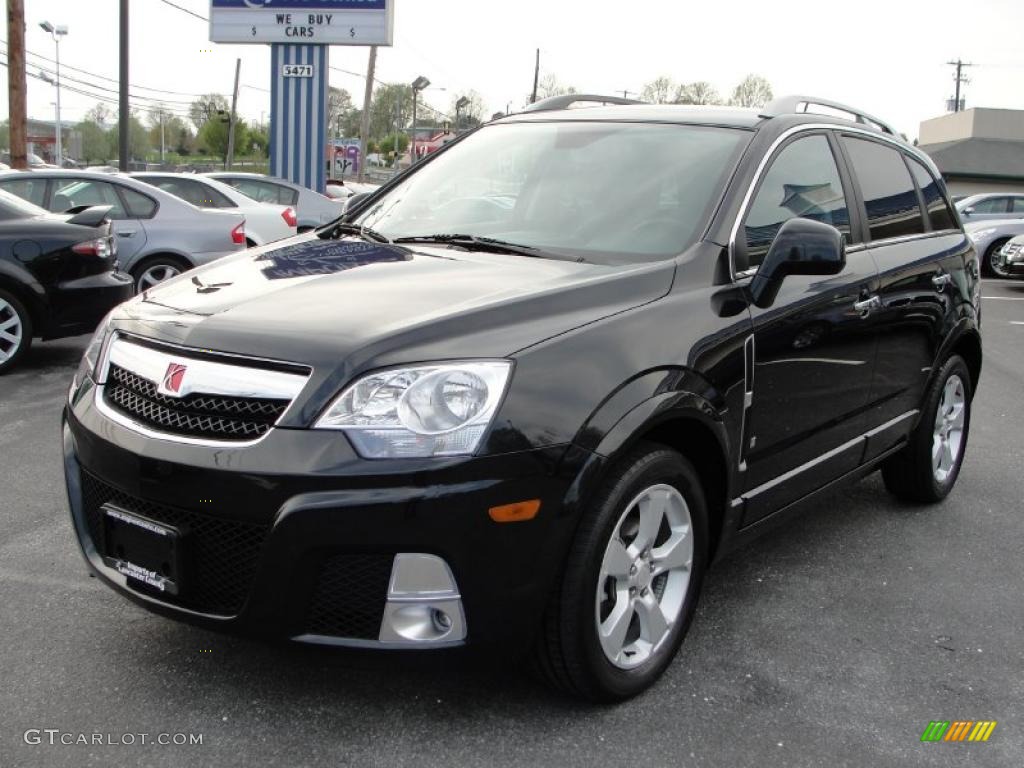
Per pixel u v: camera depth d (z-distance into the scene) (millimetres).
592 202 3586
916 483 4766
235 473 2477
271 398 2525
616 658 2840
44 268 7262
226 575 2604
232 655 3109
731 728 2830
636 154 3740
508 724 2783
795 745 2766
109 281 7621
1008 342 10852
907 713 2965
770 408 3352
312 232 4062
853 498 5047
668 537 3016
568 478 2551
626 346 2791
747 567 4059
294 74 17344
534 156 3961
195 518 2605
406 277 3047
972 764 2723
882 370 4133
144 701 2844
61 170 10016
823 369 3650
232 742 2658
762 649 3324
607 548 2713
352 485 2408
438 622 2539
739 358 3139
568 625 2662
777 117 3816
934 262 4570
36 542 4035
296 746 2650
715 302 3131
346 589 2498
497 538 2484
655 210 3447
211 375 2607
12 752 2582
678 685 3055
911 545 4379
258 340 2605
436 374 2488
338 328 2609
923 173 4887
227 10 17172
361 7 16906
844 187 4066
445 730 2742
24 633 3232
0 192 7613
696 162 3584
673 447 3055
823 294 3609
